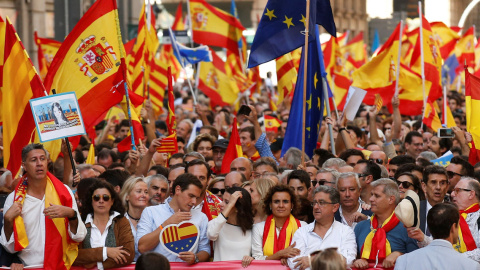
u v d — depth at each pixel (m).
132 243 15.84
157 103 39.47
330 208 15.91
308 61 23.88
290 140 24.09
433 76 34.44
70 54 20.64
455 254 14.09
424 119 32.03
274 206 16.27
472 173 19.59
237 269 15.79
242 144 25.34
